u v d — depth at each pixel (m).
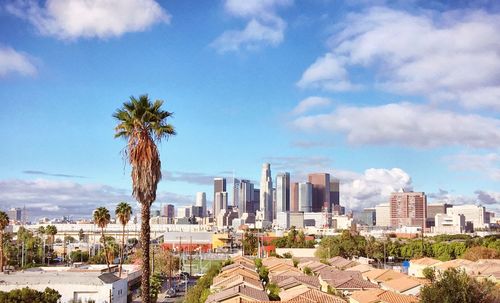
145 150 46.38
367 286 98.31
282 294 86.56
